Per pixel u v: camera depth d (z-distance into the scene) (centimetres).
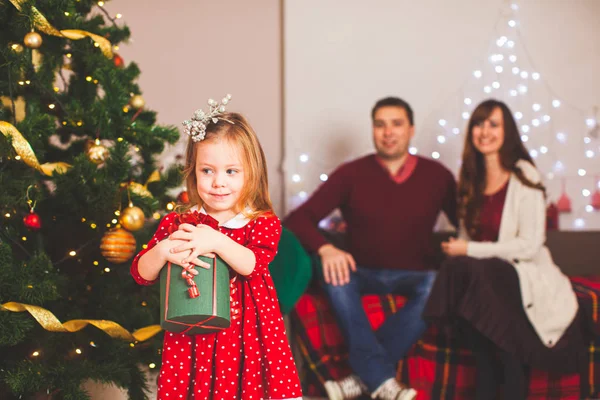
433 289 286
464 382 290
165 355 172
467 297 276
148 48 421
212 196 169
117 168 230
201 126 168
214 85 425
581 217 409
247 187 173
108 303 240
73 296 242
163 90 422
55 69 246
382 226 328
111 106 233
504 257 295
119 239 231
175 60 423
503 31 411
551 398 284
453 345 293
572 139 412
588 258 375
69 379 215
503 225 304
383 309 308
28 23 220
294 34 405
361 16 406
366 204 330
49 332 224
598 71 414
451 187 338
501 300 276
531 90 412
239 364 170
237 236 173
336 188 333
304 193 403
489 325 271
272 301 175
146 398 237
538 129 412
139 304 252
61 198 234
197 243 163
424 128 407
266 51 427
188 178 178
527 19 412
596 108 413
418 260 329
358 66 406
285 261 298
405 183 331
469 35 411
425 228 331
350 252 336
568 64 414
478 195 311
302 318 309
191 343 172
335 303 297
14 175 228
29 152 213
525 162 311
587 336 288
